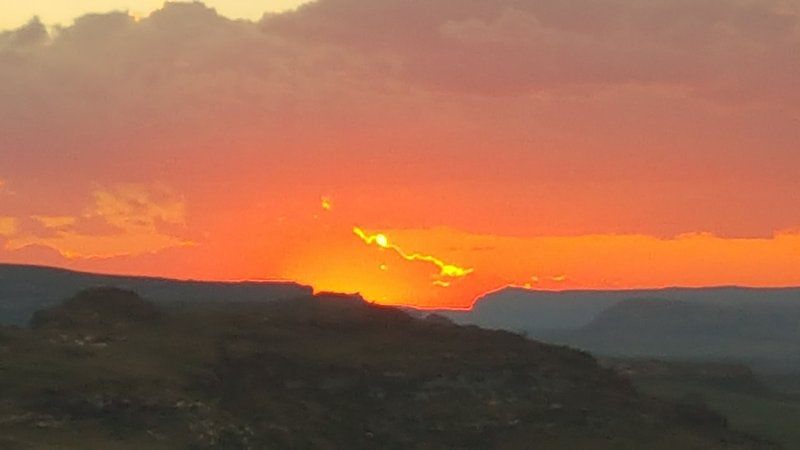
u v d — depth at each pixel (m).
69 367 49.53
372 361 58.38
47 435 42.81
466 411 55.59
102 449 42.03
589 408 58.12
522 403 57.31
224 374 54.25
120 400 46.44
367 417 54.06
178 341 57.78
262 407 51.91
